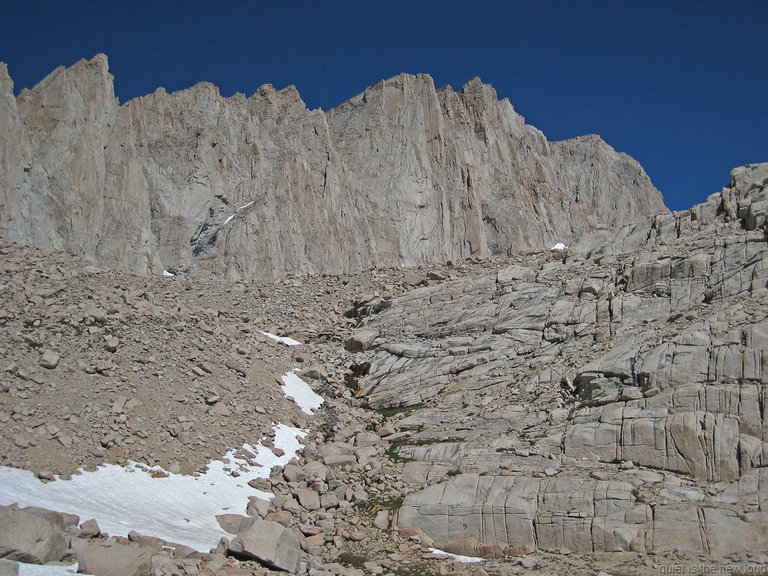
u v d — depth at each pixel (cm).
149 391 2314
